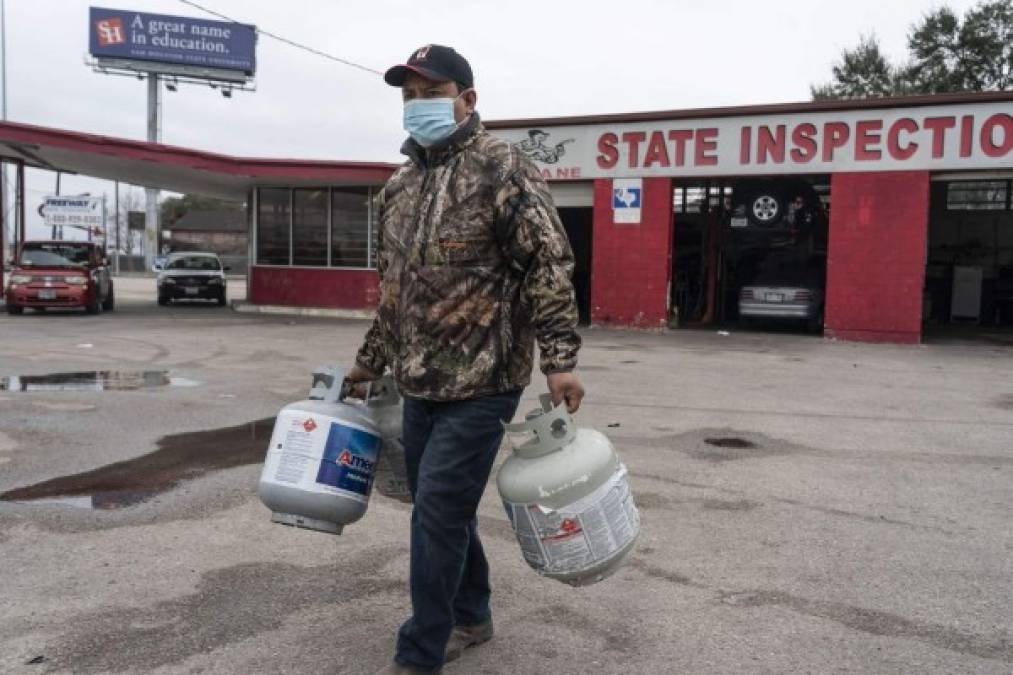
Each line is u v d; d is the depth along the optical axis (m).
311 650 3.25
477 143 2.80
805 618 3.60
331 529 3.05
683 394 9.59
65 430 7.19
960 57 38.72
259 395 9.16
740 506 5.23
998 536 4.69
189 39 49.06
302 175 19.62
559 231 2.74
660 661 3.21
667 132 17.48
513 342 2.80
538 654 3.26
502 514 5.01
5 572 3.99
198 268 25.95
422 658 2.80
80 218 32.34
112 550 4.31
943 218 23.95
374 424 3.15
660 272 17.88
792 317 17.30
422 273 2.77
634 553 4.38
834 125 16.11
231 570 4.07
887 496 5.49
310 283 21.67
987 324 22.14
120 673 3.05
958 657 3.26
